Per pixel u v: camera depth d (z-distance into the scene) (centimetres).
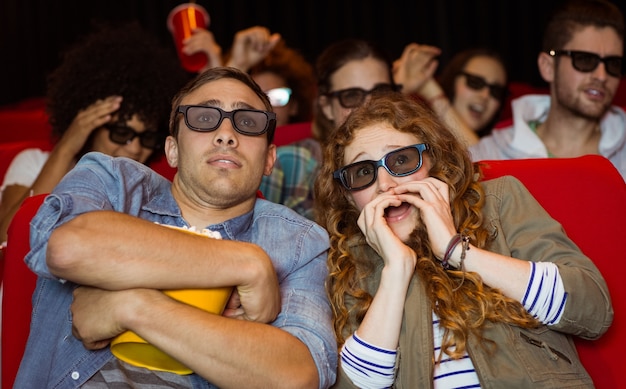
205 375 141
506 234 175
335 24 462
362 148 178
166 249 141
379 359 159
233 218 167
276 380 144
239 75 172
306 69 333
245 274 145
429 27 461
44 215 146
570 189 186
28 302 168
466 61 317
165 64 243
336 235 181
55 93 253
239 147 163
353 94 256
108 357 148
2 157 266
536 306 160
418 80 298
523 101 271
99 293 144
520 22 458
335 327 170
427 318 163
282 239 168
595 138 264
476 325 160
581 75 255
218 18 452
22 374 155
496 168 189
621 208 183
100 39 250
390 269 163
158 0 446
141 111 234
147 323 140
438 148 179
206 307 146
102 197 155
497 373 157
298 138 283
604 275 178
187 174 164
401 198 170
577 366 162
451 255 164
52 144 258
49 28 446
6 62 445
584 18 255
